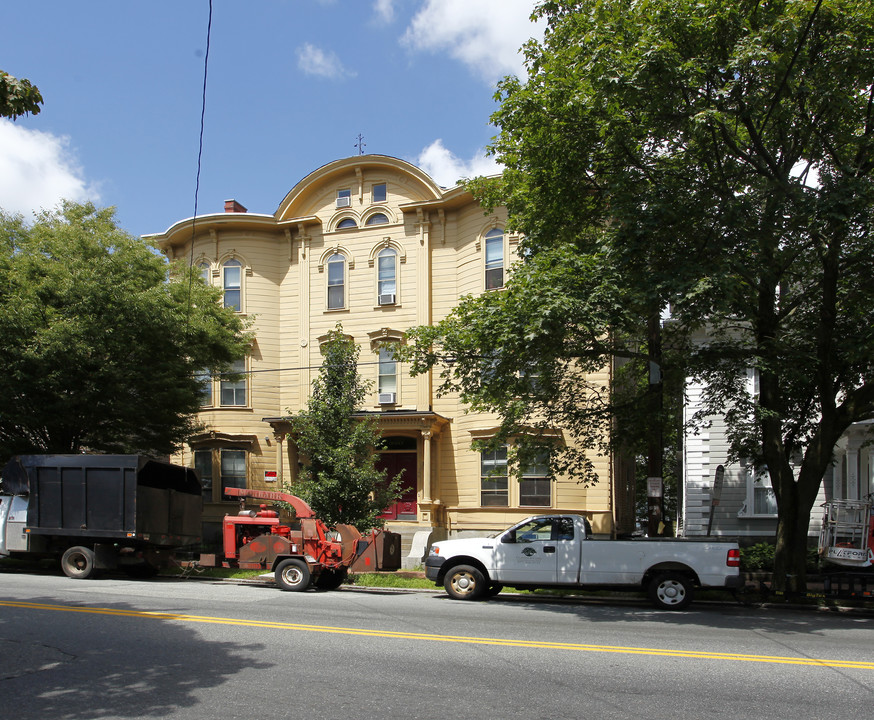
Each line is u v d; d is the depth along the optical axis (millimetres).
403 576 18578
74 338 18594
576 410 16750
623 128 13531
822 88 12875
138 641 9258
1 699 6805
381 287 26906
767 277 14109
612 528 23141
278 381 27844
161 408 21625
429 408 25578
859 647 9703
